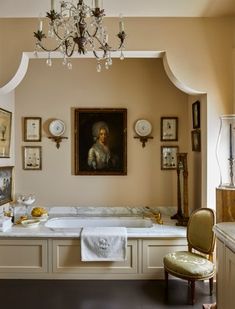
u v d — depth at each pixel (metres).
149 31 3.13
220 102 3.17
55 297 2.96
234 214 2.19
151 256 3.36
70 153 4.17
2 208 3.74
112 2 2.79
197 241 3.11
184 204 3.65
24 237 3.32
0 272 3.35
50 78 4.14
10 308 2.75
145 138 4.13
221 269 2.01
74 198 4.17
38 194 4.16
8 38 3.12
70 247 3.35
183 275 2.81
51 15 1.98
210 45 3.15
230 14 3.09
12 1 2.75
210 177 3.21
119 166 4.17
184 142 4.16
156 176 4.16
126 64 4.16
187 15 3.11
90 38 2.11
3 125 3.74
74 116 4.15
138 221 3.95
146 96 4.16
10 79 3.12
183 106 4.16
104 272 3.36
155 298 2.95
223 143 2.51
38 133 4.14
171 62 3.14
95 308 2.75
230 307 1.82
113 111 4.14
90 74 4.14
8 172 3.89
